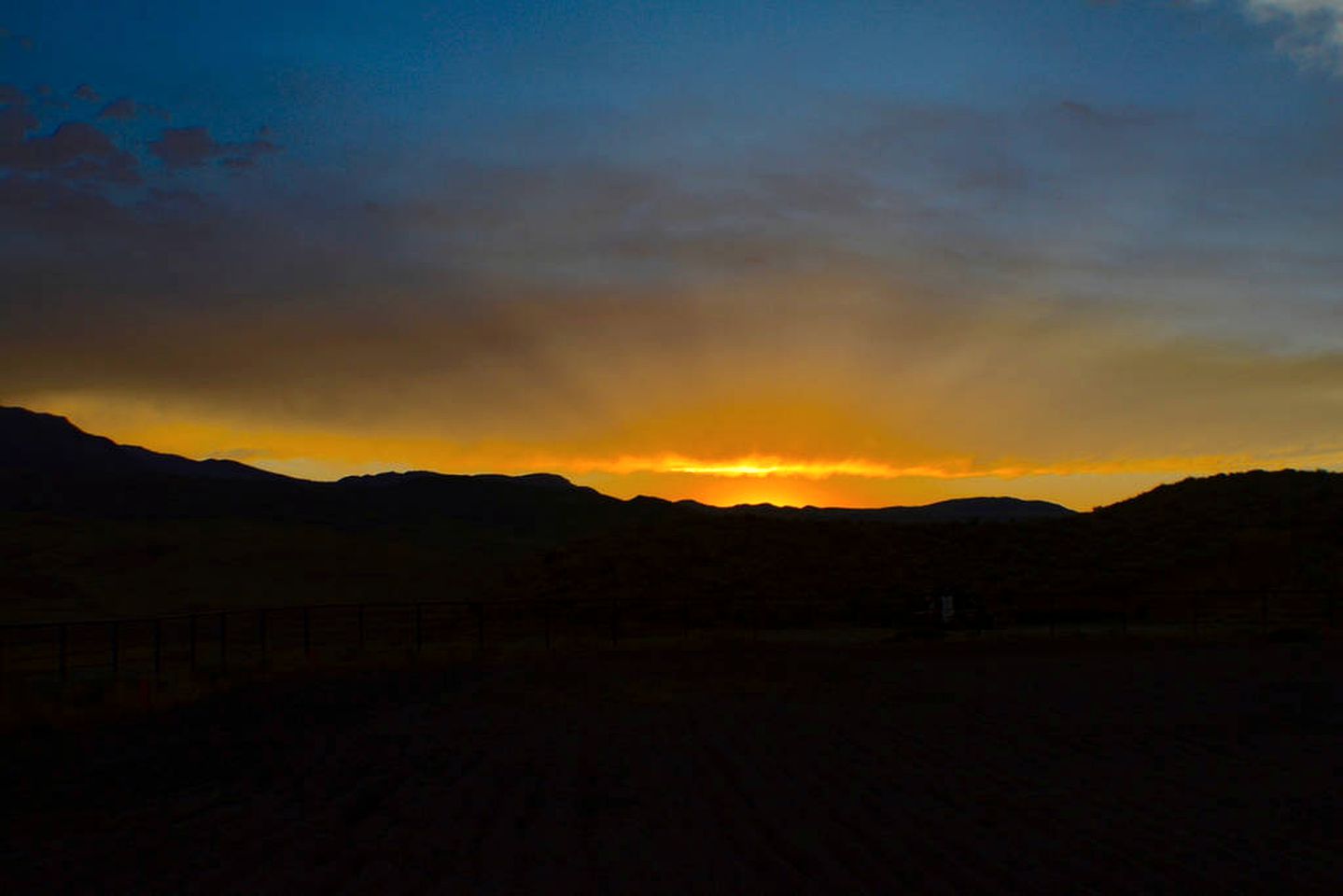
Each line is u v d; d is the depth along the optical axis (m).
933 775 14.41
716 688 26.39
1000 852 10.08
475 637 49.22
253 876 9.12
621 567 64.00
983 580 60.59
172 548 82.88
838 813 11.86
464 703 23.42
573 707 22.69
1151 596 55.56
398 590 74.75
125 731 19.19
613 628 42.19
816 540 68.81
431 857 9.84
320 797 12.84
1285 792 13.27
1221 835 10.88
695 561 64.69
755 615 53.34
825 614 53.59
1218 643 39.03
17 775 14.56
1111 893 8.77
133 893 8.57
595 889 8.76
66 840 10.53
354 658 34.69
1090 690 25.55
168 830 11.01
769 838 10.62
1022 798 12.79
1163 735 18.31
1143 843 10.51
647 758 15.88
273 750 16.70
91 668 32.38
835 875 9.21
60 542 80.81
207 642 47.81
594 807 12.18
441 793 13.06
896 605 54.34
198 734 18.70
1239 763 15.47
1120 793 13.13
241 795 12.98
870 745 17.22
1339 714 21.11
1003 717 20.84
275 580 76.38
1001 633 44.50
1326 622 46.88
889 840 10.55
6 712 19.56
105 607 64.00
